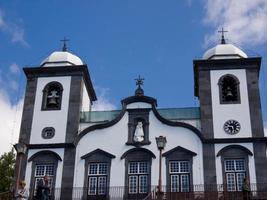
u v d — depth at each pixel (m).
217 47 41.25
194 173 35.66
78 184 36.16
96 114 39.88
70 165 36.88
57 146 37.66
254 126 37.03
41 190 28.22
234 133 36.88
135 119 38.12
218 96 38.56
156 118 37.97
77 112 39.03
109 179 36.12
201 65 39.75
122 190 35.62
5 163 47.59
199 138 36.88
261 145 36.22
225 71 39.50
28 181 36.59
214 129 37.16
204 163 35.91
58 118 38.94
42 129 38.59
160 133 37.38
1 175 46.78
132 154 36.88
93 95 44.34
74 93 39.88
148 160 36.53
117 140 37.47
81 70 40.69
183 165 36.12
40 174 36.91
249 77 39.06
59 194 35.84
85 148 37.47
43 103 39.75
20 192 27.69
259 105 37.81
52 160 37.28
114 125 38.03
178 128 37.44
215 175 35.44
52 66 40.91
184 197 34.12
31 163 37.28
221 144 36.50
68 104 39.47
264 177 35.12
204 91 38.84
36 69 40.91
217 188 34.97
